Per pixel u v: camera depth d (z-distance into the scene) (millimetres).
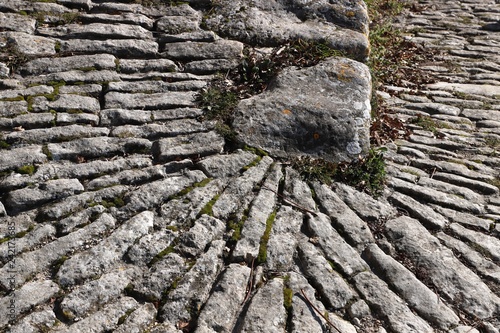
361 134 4371
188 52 5043
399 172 4371
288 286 3359
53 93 4457
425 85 5859
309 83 4727
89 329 3012
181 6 5520
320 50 5156
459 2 8242
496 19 7629
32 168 3863
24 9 5168
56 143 4066
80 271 3283
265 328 3107
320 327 3158
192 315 3158
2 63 4625
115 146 4105
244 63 4926
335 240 3697
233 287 3297
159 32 5234
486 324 3348
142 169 3971
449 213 4062
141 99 4527
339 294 3363
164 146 4148
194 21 5355
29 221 3547
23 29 4973
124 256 3418
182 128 4316
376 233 3838
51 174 3842
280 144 4277
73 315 3078
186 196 3816
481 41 6965
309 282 3416
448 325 3307
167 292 3242
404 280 3514
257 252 3521
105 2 5488
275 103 4473
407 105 5367
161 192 3816
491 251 3801
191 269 3367
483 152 4734
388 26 7230
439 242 3824
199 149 4152
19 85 4504
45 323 3023
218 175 4004
